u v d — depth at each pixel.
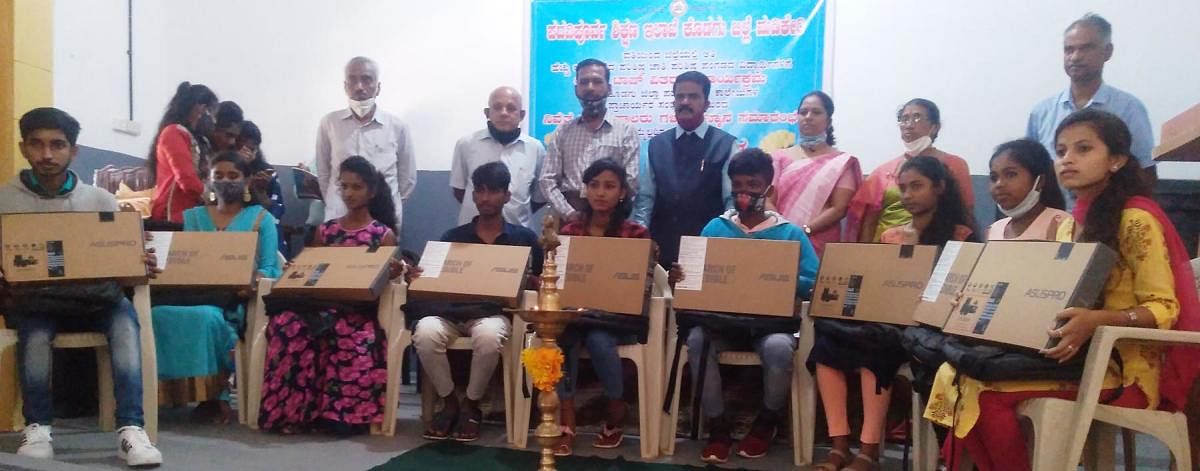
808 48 4.62
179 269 3.26
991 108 4.40
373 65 4.63
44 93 3.30
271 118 5.20
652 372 2.88
